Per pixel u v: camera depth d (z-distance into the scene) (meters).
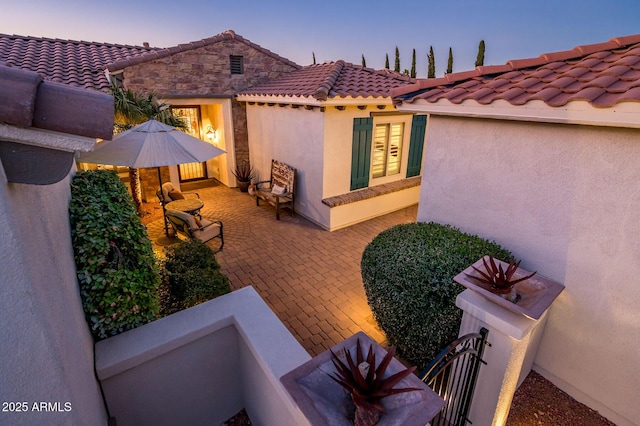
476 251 4.00
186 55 9.79
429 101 4.34
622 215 3.12
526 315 2.65
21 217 1.34
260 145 10.85
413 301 3.82
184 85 10.02
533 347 3.82
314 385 1.88
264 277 6.37
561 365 3.86
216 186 12.27
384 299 4.15
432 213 5.09
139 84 9.33
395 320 4.11
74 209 2.94
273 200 9.17
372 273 4.34
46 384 1.37
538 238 3.83
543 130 3.56
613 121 2.79
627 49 3.96
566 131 3.38
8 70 1.03
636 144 2.93
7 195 1.20
